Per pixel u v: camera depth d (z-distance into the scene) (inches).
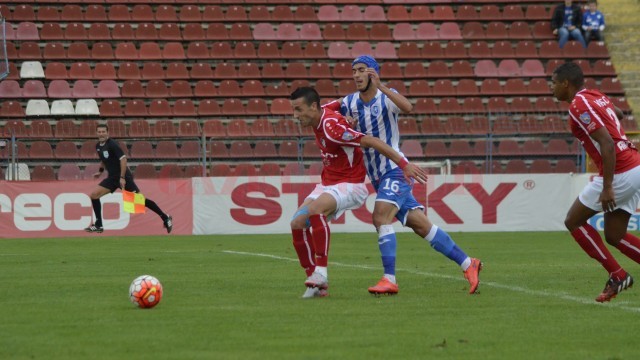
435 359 765.9
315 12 4284.0
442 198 3006.9
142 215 2896.2
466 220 3014.3
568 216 1162.6
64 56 3868.1
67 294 1241.4
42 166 3238.2
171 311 1055.0
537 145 3489.2
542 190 3036.4
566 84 1146.0
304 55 4023.1
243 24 4094.5
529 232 2979.8
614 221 1144.2
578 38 4114.2
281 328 926.4
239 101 3708.2
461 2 4350.4
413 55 4072.3
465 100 3794.3
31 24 3932.1
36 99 3661.4
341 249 2241.6
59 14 4045.3
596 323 962.1
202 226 2930.6
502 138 3427.7
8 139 2999.5
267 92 3823.8
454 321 975.0
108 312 1048.8
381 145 1143.0
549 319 990.4
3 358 770.2
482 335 885.2
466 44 4180.6
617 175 1119.6
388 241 1203.2
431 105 3764.8
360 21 4244.6
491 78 3996.1
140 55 3919.8
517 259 1915.6
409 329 920.9
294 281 1416.1
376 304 1118.4
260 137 3085.6
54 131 3380.9
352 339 860.6
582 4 4308.6
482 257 1971.0
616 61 4153.5
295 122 3467.0
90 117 3609.7
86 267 1706.4
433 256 1991.9
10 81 3666.3
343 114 1250.6
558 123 3486.7
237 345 829.2
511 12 4320.9
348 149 1192.8
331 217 1216.2
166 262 1820.9
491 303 1128.8
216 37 4057.6
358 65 1208.8
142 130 3425.2
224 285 1355.8
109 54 3900.1
